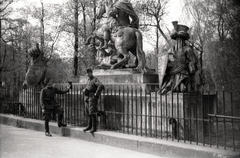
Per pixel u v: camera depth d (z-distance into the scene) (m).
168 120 8.16
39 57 14.50
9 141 9.28
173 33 8.96
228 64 13.28
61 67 29.36
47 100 10.49
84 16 26.42
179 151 6.86
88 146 8.48
